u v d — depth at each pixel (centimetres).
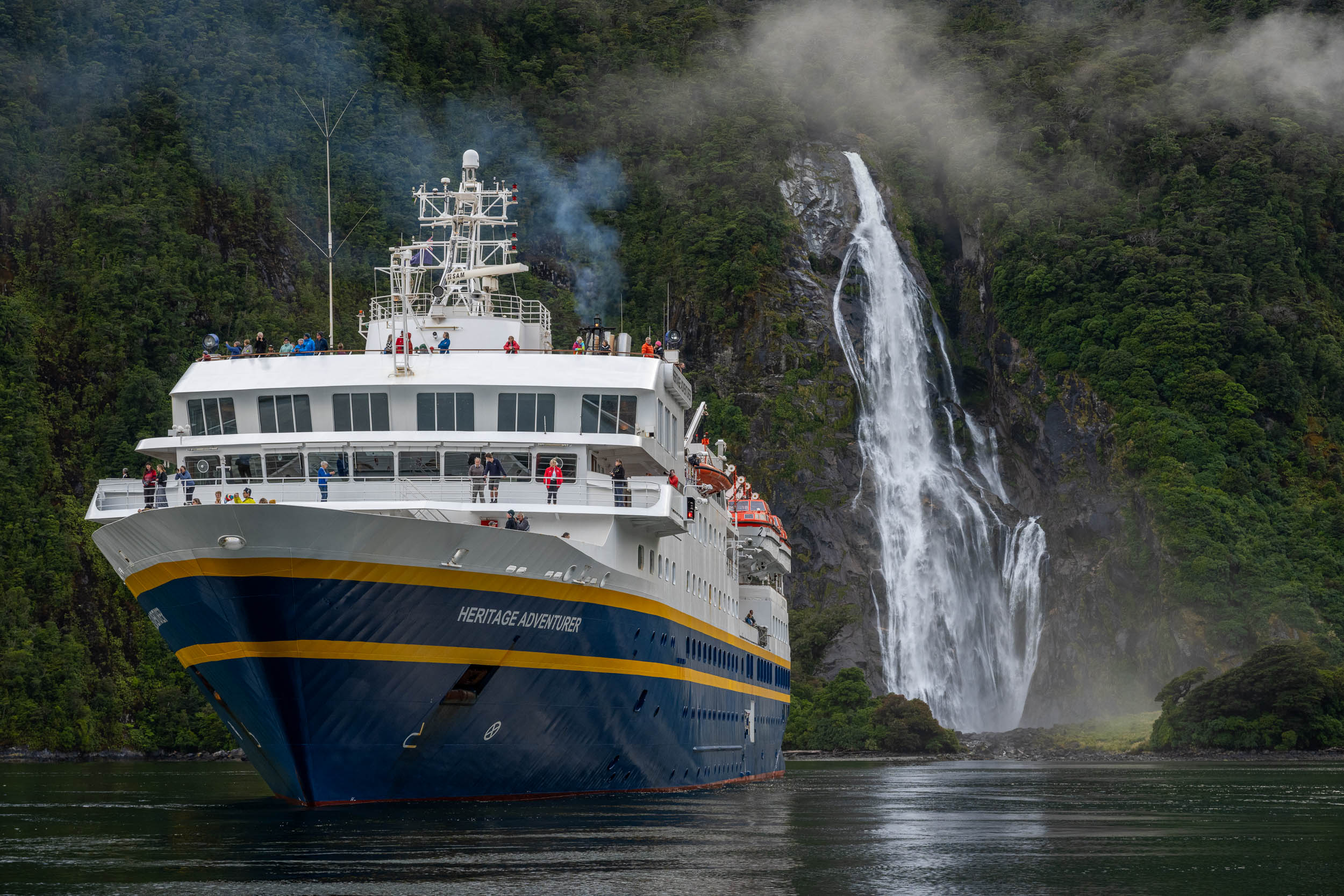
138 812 12912
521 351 12712
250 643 9688
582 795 12338
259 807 13575
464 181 14262
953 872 9031
